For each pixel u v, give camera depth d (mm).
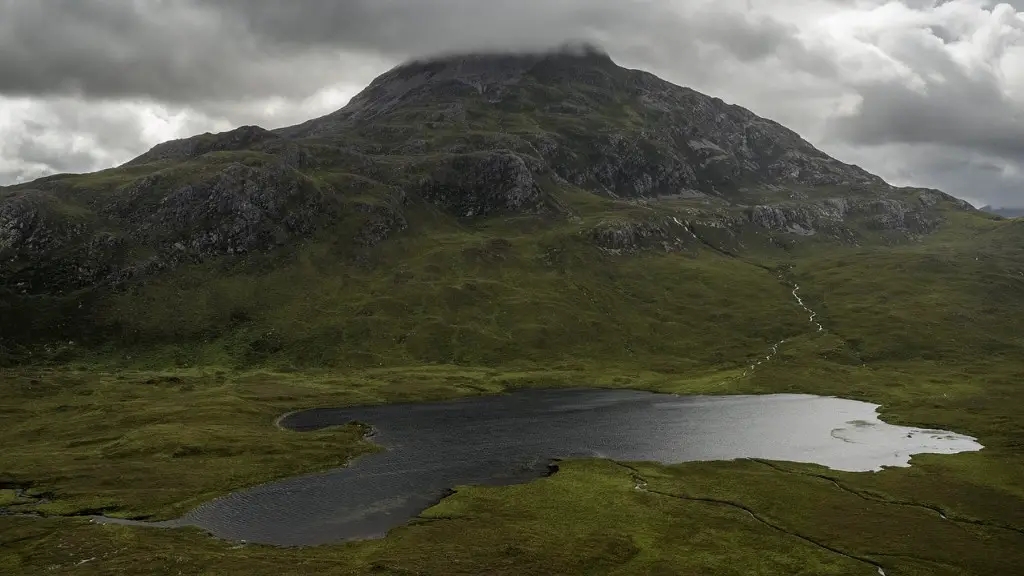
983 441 151625
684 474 126438
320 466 134250
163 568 81500
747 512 105938
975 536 95250
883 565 85625
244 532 97562
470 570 81875
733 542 93250
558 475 126125
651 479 123062
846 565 85500
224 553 87688
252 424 172000
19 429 160500
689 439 156500
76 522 100750
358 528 98875
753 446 149250
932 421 171625
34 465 130625
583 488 117562
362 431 166750
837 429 166500
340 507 109000
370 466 134375
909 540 93938
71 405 184625
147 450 141000
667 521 101250
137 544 90875
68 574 79875
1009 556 88188
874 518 102812
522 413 189875
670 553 89250
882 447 147625
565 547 90000
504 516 103562
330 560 84562
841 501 110750
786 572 83625
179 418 171250
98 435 155500
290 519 103250
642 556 88375
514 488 117750
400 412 192500
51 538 93375
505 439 157375
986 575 82875
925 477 123062
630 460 137625
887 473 126250
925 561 86812
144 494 115312
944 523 100562
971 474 124125
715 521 101500
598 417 183375
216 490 118375
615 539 93188
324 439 155250
